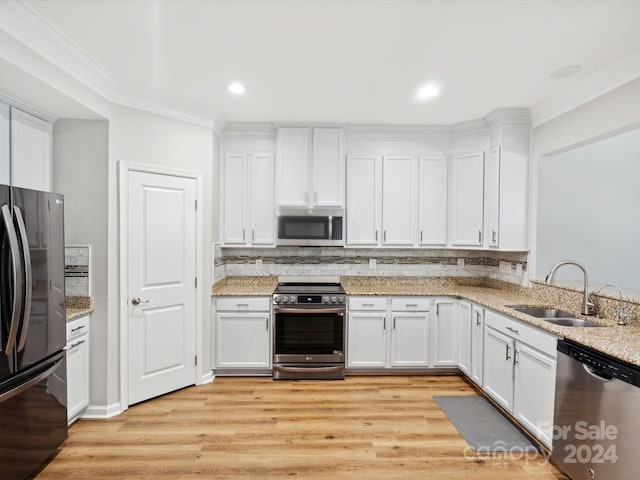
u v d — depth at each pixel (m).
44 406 2.01
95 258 2.60
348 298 3.42
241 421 2.58
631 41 2.00
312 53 2.16
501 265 3.62
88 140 2.58
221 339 3.34
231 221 3.62
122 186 2.67
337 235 3.56
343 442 2.33
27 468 1.88
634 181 3.12
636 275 3.12
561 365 1.99
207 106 3.05
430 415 2.69
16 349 1.80
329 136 3.55
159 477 1.99
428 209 3.64
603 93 2.39
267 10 1.74
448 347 3.45
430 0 1.66
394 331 3.43
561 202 3.10
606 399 1.71
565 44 2.04
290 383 3.27
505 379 2.59
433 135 3.64
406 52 2.15
